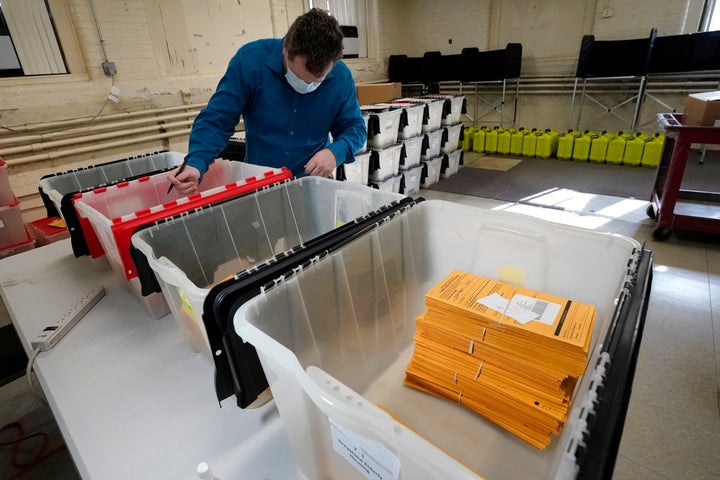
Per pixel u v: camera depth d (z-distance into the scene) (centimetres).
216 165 160
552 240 82
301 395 47
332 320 75
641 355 163
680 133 230
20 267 128
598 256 76
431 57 588
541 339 66
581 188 376
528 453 67
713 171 386
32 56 301
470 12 577
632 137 447
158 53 368
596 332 72
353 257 77
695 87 433
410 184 379
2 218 214
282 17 465
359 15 592
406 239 92
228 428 66
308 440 52
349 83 152
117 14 333
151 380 78
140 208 134
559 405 65
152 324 96
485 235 90
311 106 145
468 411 75
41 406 167
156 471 60
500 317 71
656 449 125
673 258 240
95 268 123
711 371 153
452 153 439
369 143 332
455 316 76
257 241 109
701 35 395
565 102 535
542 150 500
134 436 66
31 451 148
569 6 499
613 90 488
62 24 311
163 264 71
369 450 42
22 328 96
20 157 297
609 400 40
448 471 34
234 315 55
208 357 81
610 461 35
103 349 88
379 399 80
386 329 91
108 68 332
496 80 526
